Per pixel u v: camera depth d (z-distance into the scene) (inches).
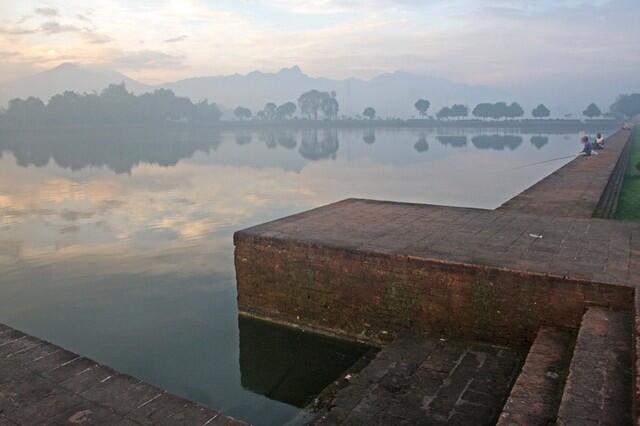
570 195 603.5
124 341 351.9
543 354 239.8
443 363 271.9
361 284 328.5
